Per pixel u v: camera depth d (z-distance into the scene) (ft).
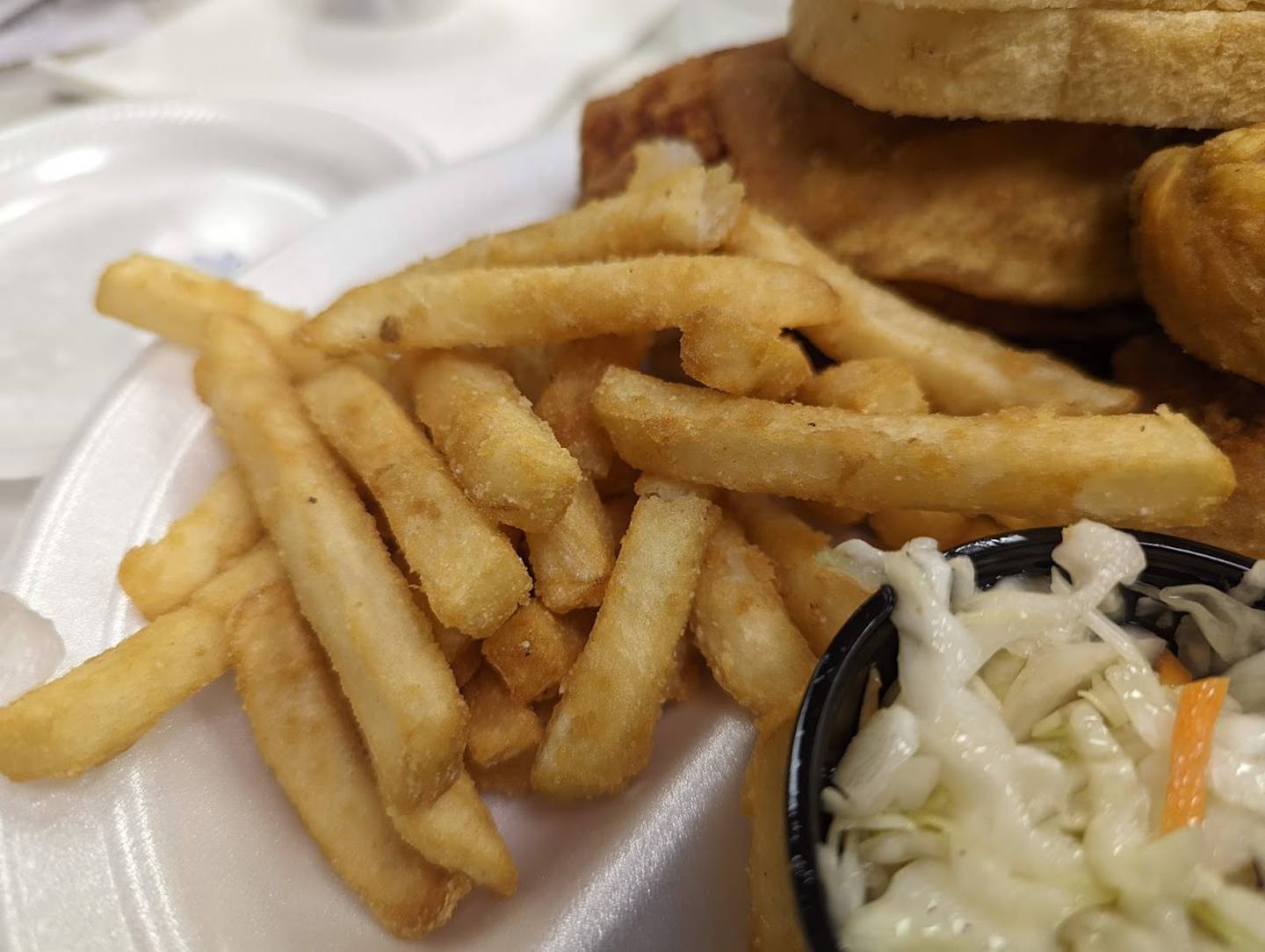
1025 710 0.40
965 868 0.36
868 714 0.41
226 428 0.56
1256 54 0.54
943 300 0.65
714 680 0.53
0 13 1.10
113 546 0.56
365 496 0.55
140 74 1.09
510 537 0.53
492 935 0.44
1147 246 0.56
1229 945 0.35
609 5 1.17
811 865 0.35
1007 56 0.56
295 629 0.49
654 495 0.51
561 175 0.80
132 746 0.48
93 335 0.78
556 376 0.57
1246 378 0.54
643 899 0.46
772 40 0.75
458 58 1.10
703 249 0.57
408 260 0.74
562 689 0.49
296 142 0.95
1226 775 0.38
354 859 0.45
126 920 0.44
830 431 0.48
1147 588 0.43
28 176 0.91
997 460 0.46
